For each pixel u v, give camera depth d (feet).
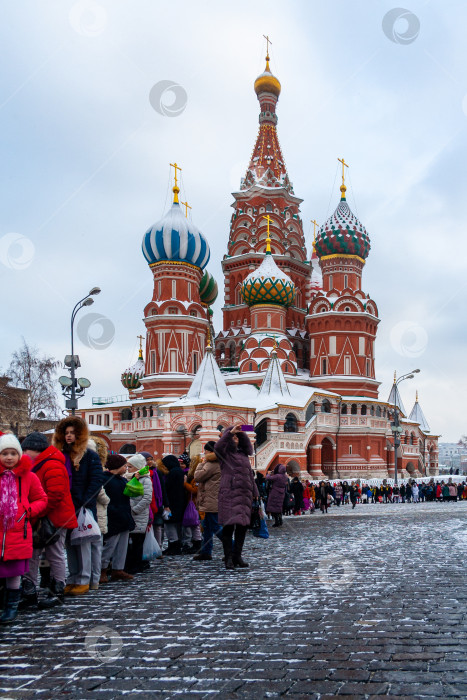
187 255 213.87
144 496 39.47
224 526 39.22
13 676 17.95
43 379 189.78
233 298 245.86
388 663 17.88
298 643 20.18
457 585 29.76
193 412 168.04
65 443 33.35
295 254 245.86
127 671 17.98
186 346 209.36
